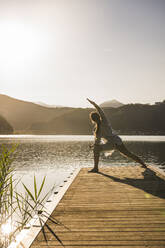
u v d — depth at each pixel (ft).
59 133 529.04
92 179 21.40
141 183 19.66
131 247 9.19
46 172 48.65
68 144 145.28
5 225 16.39
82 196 16.12
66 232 10.61
